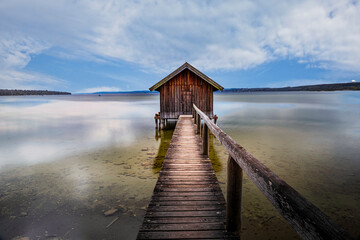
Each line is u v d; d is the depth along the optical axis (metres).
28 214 4.21
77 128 14.65
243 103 44.59
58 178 5.99
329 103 41.75
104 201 4.68
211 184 3.75
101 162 7.33
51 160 7.62
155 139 11.05
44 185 5.54
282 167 6.72
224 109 30.47
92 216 4.13
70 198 4.84
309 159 7.52
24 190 5.26
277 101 51.28
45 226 3.84
